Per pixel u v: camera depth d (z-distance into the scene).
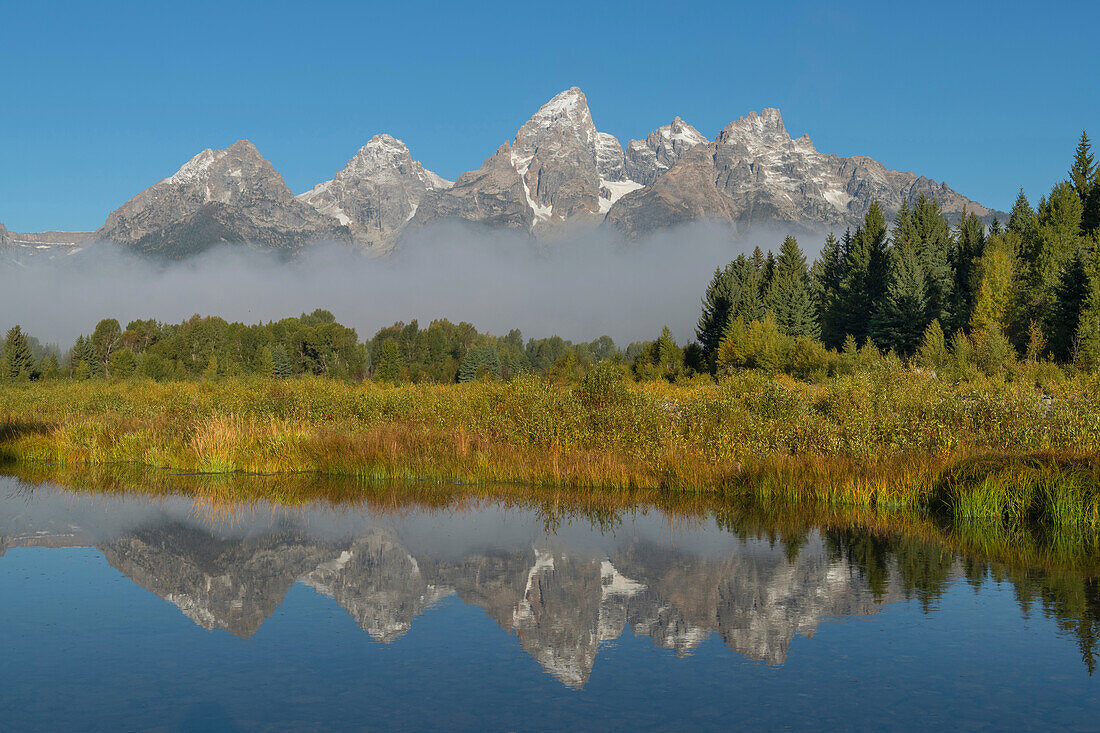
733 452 16.52
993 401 17.28
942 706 5.61
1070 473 12.45
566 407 19.67
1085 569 9.59
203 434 19.69
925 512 13.37
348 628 7.57
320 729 5.23
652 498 14.89
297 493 15.60
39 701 5.75
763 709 5.57
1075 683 6.03
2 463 20.25
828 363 45.25
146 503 14.55
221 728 5.25
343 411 23.56
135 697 5.83
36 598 8.57
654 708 5.61
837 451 15.73
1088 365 36.03
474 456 17.56
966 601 8.30
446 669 6.45
